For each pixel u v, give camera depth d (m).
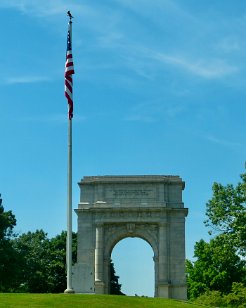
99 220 93.62
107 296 54.38
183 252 92.44
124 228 93.81
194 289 120.44
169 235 93.25
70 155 57.12
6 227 100.94
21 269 102.75
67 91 57.66
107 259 93.31
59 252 124.75
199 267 120.94
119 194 94.44
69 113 57.44
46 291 118.38
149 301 54.75
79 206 94.62
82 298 52.09
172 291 91.19
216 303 92.25
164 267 91.50
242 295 89.62
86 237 93.69
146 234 93.38
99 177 95.12
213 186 90.00
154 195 94.12
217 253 87.25
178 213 93.75
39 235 126.88
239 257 89.00
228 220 87.81
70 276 55.88
